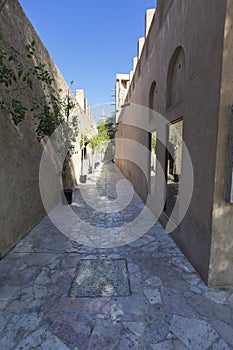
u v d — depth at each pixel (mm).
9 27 3490
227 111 2340
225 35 2215
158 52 5055
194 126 2980
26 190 4273
